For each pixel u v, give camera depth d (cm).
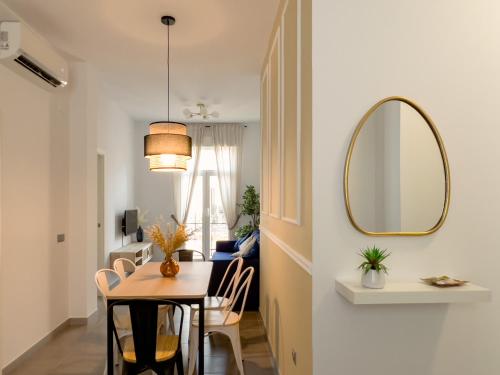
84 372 292
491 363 182
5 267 294
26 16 307
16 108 313
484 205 186
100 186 551
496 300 183
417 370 179
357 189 177
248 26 326
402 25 184
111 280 581
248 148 773
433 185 182
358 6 182
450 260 183
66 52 382
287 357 251
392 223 179
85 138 408
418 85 184
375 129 179
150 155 335
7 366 293
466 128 186
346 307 177
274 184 321
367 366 177
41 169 353
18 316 311
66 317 398
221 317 302
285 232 260
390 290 158
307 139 192
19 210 315
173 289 273
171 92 538
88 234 413
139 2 287
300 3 210
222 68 434
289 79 246
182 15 306
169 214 763
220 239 773
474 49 187
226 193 760
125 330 284
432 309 180
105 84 499
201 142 768
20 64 296
